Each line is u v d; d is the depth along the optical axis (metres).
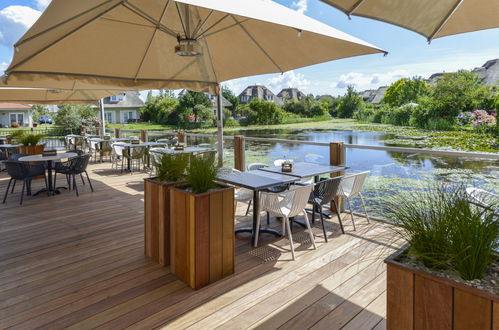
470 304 1.22
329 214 4.70
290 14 2.65
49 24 2.28
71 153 6.52
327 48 3.15
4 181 7.36
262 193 3.45
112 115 22.33
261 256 3.29
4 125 25.00
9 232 4.00
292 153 5.31
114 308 2.38
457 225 1.33
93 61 3.23
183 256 2.74
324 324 2.21
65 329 2.15
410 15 2.00
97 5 2.35
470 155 3.40
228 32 3.54
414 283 1.37
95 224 4.31
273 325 2.19
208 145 7.80
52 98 7.72
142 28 3.19
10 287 2.68
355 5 1.89
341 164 4.63
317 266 3.06
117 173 8.44
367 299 2.51
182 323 2.21
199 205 2.58
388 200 1.65
